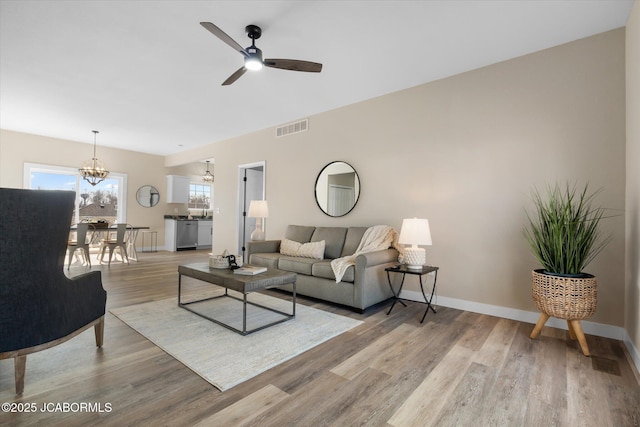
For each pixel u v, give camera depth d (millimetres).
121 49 2984
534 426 1477
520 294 3039
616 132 2619
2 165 6098
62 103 4504
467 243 3359
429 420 1510
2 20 2527
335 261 3477
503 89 3172
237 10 2398
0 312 1543
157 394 1688
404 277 3459
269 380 1859
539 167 2961
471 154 3352
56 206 1724
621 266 2564
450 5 2326
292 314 3062
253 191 6590
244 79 3646
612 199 2621
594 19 2506
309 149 4957
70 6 2355
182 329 2639
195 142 7008
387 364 2082
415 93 3787
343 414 1547
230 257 3207
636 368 2055
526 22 2541
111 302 3428
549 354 2258
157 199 8469
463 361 2137
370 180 4172
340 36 2750
